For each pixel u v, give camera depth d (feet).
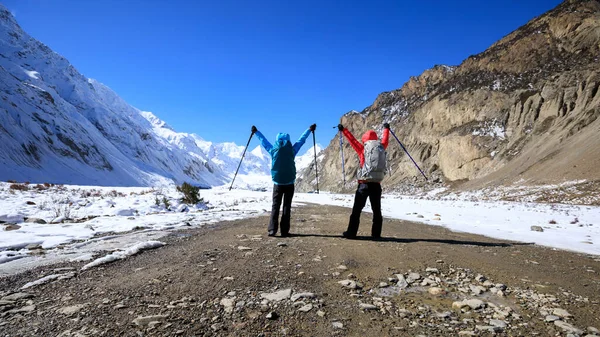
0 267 13.04
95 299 9.84
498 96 200.85
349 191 278.67
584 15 213.25
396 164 252.62
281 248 17.19
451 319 9.10
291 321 8.71
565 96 150.82
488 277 13.03
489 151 176.14
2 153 378.32
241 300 10.00
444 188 181.06
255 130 22.20
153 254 15.64
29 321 8.34
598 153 97.50
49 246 17.44
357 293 10.86
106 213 36.11
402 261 14.98
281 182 21.22
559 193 86.84
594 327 8.68
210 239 19.84
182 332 7.92
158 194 65.46
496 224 35.04
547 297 10.93
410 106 322.55
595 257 17.75
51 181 402.31
